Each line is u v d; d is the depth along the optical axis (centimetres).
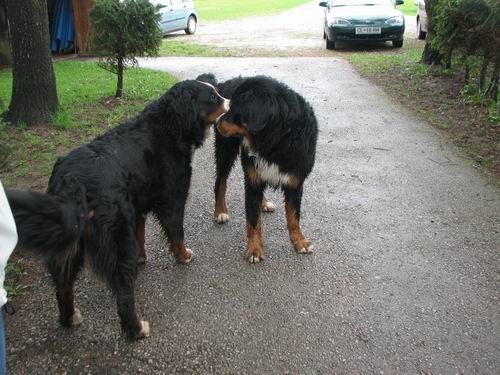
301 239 372
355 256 364
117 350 272
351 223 415
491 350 267
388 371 254
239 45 1520
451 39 725
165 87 903
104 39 767
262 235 400
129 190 275
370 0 1466
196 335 283
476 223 409
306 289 325
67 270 258
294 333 283
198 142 344
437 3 855
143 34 785
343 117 734
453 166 533
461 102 761
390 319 294
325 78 992
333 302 311
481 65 751
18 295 319
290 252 373
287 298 316
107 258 248
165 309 307
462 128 652
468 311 300
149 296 320
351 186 492
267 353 268
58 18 1390
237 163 555
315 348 271
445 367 256
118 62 802
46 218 197
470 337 278
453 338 277
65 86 910
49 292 322
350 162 557
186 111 326
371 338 278
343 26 1348
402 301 311
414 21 2066
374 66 1089
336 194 473
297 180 353
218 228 414
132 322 268
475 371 253
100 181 249
